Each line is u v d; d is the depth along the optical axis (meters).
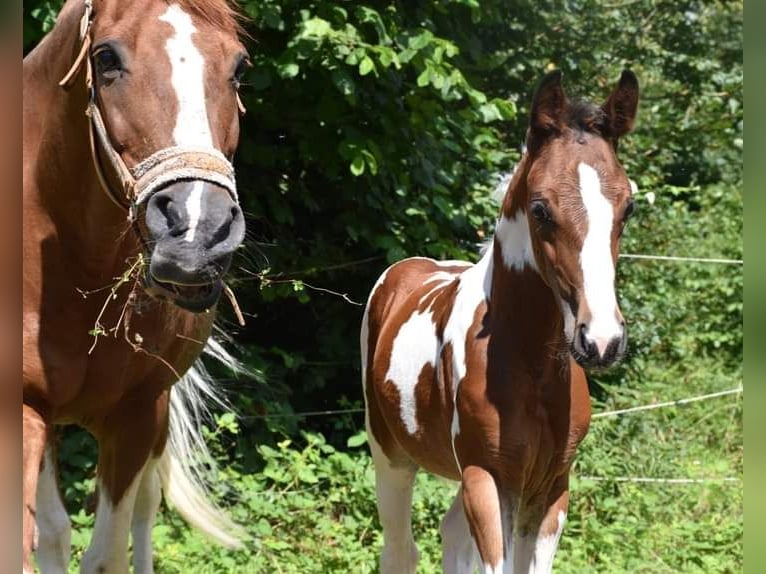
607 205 4.09
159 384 4.67
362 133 8.17
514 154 9.43
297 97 8.17
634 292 10.67
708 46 14.31
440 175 8.49
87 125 4.08
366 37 7.85
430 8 8.44
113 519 4.55
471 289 4.90
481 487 4.47
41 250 4.21
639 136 12.23
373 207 8.40
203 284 3.59
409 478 5.70
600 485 7.99
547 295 4.46
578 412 4.61
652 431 9.27
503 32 10.42
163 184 3.61
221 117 3.83
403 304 5.66
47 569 4.42
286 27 7.64
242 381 8.62
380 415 5.71
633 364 10.48
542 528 4.65
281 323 9.25
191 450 6.02
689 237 13.03
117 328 4.21
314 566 6.62
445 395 4.80
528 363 4.48
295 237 8.98
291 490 7.75
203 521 5.82
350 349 8.95
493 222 8.99
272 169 8.58
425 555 6.74
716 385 10.71
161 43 3.76
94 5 3.96
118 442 4.57
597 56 11.61
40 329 4.19
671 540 7.32
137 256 4.31
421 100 8.22
